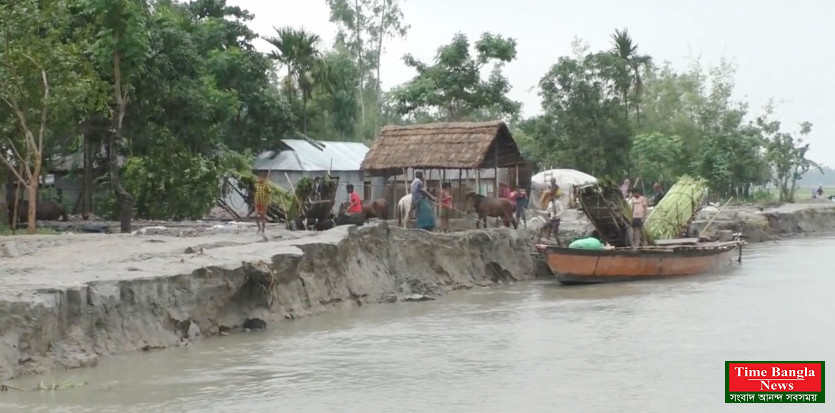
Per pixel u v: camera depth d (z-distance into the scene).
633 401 14.55
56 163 42.00
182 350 18.44
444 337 20.23
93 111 32.44
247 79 47.06
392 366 17.19
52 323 16.17
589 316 23.12
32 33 27.58
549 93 59.06
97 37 30.09
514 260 32.22
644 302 25.48
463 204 37.19
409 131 38.94
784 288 28.20
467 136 37.34
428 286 27.52
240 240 25.36
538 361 17.55
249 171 39.56
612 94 59.50
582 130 58.53
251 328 20.94
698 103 69.12
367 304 25.58
